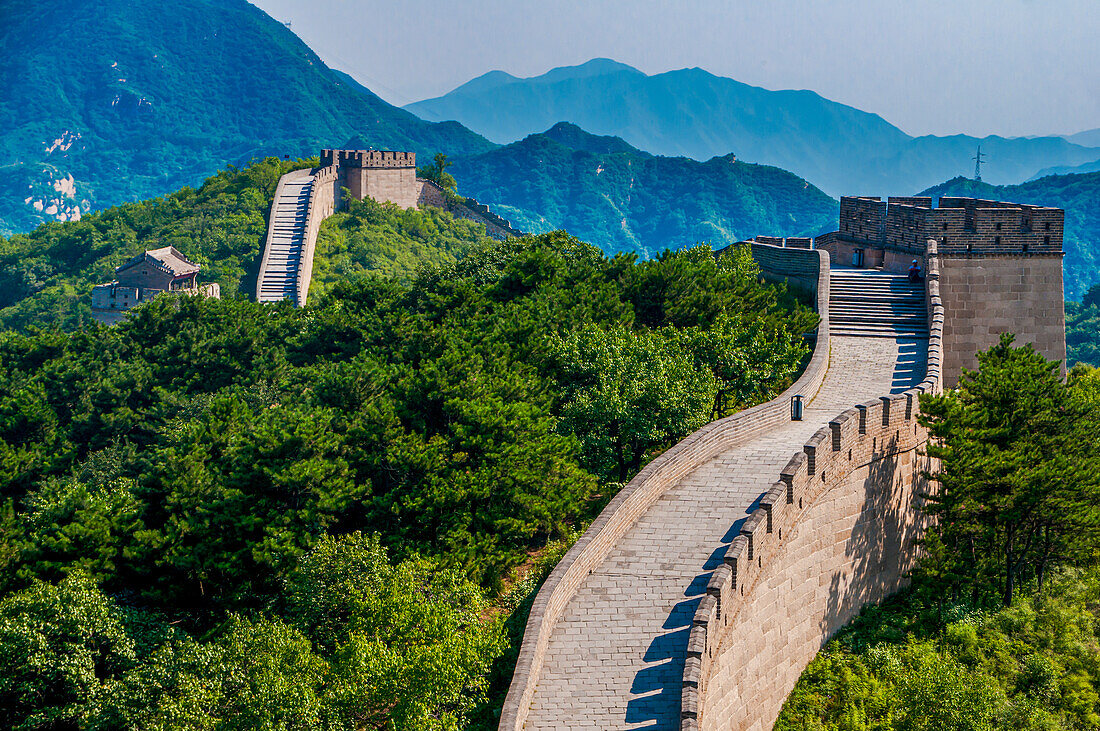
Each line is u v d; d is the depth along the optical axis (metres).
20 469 60.66
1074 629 38.81
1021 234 58.84
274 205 152.88
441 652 30.97
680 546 34.09
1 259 171.38
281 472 41.69
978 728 31.91
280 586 39.78
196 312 81.00
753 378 49.53
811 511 36.19
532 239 84.56
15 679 33.97
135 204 184.75
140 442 68.00
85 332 82.75
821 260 60.72
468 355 50.16
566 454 44.12
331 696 31.23
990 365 44.75
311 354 74.56
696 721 25.19
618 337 51.09
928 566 40.78
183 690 32.12
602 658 29.36
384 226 162.00
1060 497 38.91
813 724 33.75
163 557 40.19
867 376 49.50
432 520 40.78
